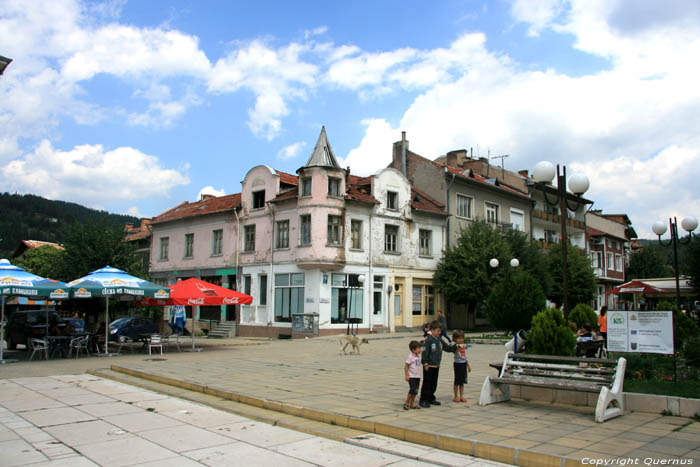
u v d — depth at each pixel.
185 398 10.45
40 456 6.54
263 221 33.44
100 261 31.36
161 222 41.38
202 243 38.00
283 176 34.59
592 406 9.10
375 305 32.41
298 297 30.72
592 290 39.22
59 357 18.95
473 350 20.69
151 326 26.55
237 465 6.24
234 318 34.72
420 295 34.97
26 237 97.44
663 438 6.93
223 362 16.36
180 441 7.28
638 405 8.55
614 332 9.80
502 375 9.58
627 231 63.62
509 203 42.22
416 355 9.01
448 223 36.78
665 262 69.00
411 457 6.58
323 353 19.89
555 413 8.59
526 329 20.86
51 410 9.34
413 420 8.04
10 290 16.62
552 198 47.09
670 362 11.99
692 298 40.03
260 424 8.36
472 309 37.62
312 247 29.72
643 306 35.31
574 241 51.62
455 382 9.66
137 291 18.92
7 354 20.77
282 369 14.52
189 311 37.62
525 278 21.12
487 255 33.19
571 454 6.18
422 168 38.62
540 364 9.43
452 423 7.84
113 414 9.02
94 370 14.49
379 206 32.72
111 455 6.61
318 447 7.04
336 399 9.78
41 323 22.69
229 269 35.38
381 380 12.39
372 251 32.09
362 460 6.46
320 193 30.06
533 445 6.57
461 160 46.84
